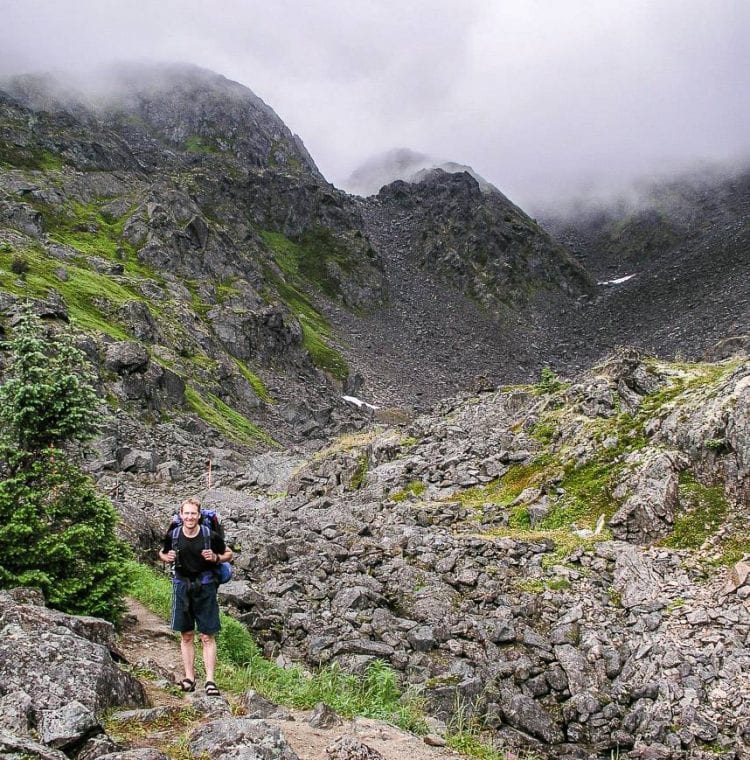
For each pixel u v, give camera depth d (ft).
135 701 27.96
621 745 46.93
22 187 479.82
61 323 239.91
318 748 27.30
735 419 79.71
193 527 33.06
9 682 24.43
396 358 615.16
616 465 92.27
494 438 125.90
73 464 44.16
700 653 52.90
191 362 338.75
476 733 44.14
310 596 64.44
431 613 60.90
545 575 68.74
